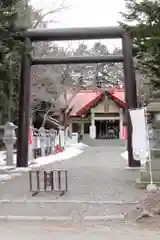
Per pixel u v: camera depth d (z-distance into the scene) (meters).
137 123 12.44
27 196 11.02
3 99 20.94
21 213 8.97
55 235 7.21
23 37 18.56
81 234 7.28
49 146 31.75
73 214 8.81
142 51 14.43
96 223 8.13
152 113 13.29
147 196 10.16
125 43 18.95
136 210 8.91
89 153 34.06
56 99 39.69
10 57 15.20
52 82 35.72
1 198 10.73
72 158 27.48
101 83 58.34
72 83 43.00
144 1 12.54
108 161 24.02
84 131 55.09
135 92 19.00
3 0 14.73
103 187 12.49
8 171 17.83
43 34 19.00
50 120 42.62
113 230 7.57
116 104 52.00
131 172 17.12
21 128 19.95
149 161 12.03
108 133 55.69
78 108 54.28
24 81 20.02
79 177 15.45
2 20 14.25
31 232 7.46
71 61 20.34
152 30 12.91
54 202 10.02
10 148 20.52
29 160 23.00
